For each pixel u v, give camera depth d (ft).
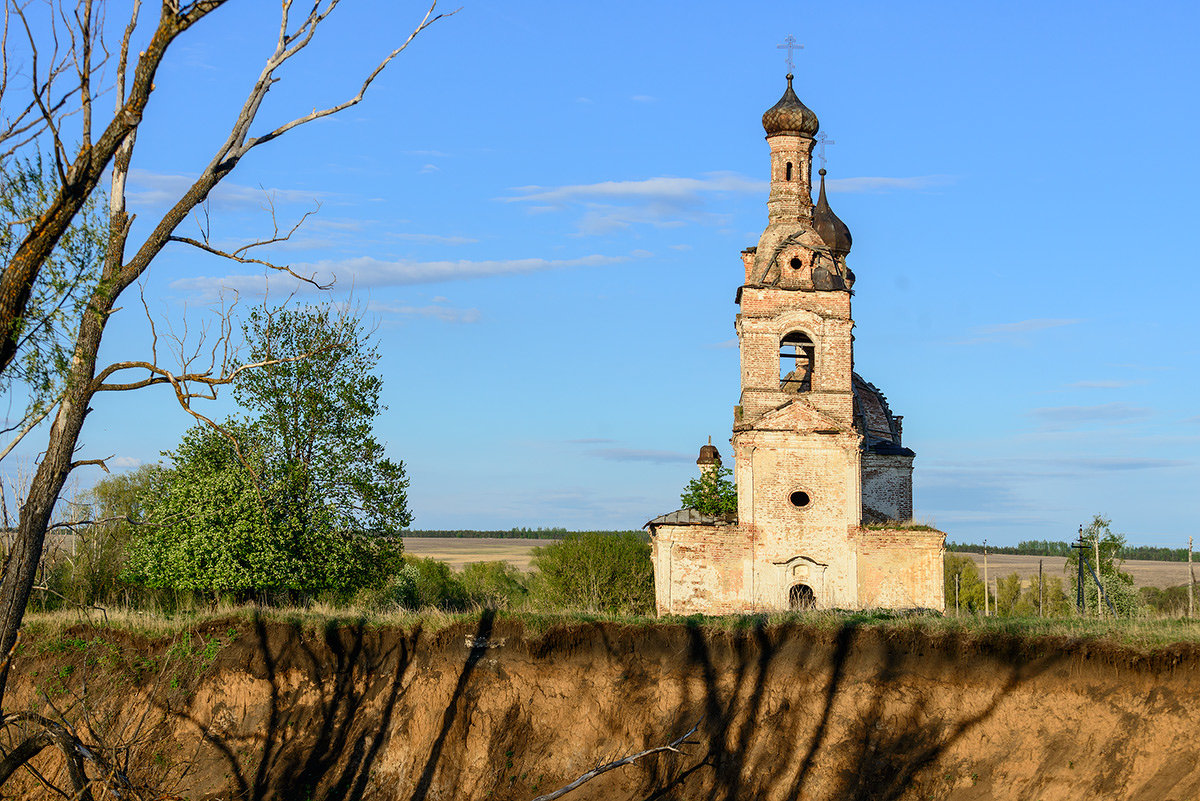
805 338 153.89
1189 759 66.33
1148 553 564.30
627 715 87.40
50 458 47.60
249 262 49.60
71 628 100.94
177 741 92.32
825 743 80.02
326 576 135.13
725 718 84.79
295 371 137.90
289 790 89.61
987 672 78.23
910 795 74.59
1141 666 71.77
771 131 158.51
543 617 94.58
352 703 94.68
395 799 87.66
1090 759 70.13
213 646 85.30
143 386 48.96
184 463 136.26
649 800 82.12
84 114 45.88
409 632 96.84
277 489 132.46
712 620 91.71
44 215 45.98
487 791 86.22
